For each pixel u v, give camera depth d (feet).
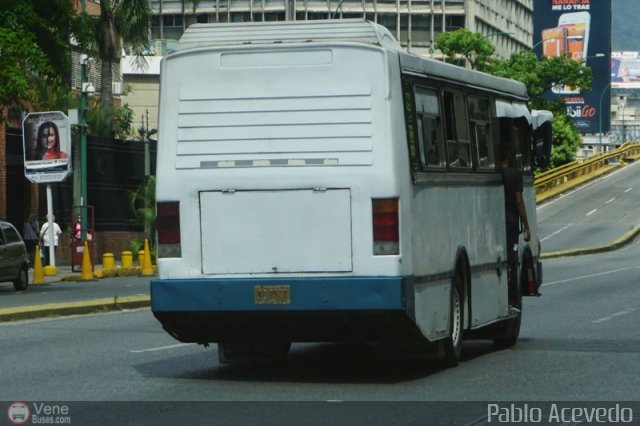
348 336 56.34
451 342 61.21
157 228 57.26
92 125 232.53
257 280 55.57
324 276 55.16
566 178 429.79
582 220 321.52
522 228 75.41
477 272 65.72
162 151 57.26
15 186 203.92
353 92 55.26
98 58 192.95
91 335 78.64
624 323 87.66
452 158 62.13
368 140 55.01
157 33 555.69
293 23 56.49
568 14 639.76
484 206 67.41
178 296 56.39
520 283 75.25
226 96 56.59
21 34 129.80
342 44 55.36
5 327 84.84
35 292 134.31
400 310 54.29
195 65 57.00
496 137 70.59
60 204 211.82
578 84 447.42
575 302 109.09
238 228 56.24
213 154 56.59
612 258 215.92
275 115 55.98
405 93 56.29
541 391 52.75
